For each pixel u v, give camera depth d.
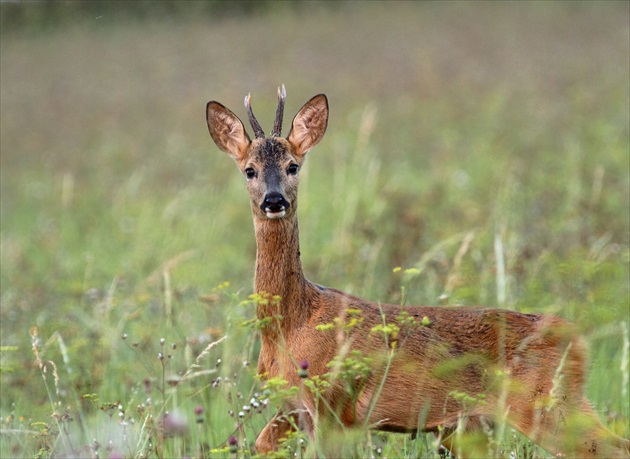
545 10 40.78
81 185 24.42
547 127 24.91
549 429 7.64
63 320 11.91
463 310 8.13
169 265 11.20
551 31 37.12
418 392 7.83
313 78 32.81
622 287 11.16
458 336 7.95
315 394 7.64
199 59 37.03
